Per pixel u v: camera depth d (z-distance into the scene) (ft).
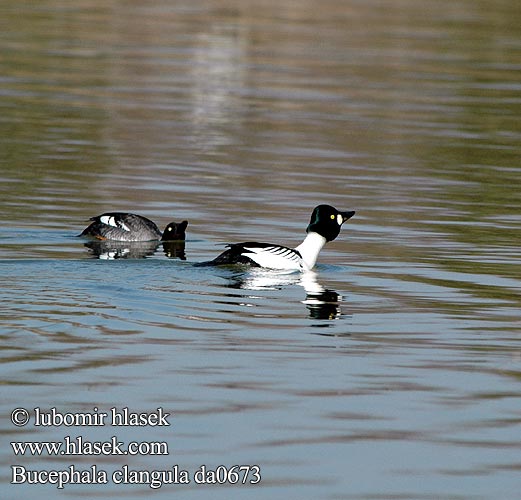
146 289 50.67
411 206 73.72
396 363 42.11
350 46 151.43
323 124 104.17
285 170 84.48
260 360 41.75
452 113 111.75
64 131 95.91
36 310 46.42
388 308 49.65
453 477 32.65
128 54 138.72
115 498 31.35
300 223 68.03
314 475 32.58
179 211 70.44
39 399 37.01
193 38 152.97
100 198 72.95
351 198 75.56
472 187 80.74
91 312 46.65
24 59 131.44
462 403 38.17
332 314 48.29
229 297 50.26
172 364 40.83
